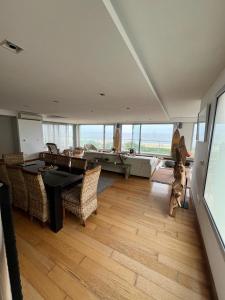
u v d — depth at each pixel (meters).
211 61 1.68
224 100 1.54
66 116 6.89
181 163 2.52
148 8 1.00
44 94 3.00
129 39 1.32
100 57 1.52
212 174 1.74
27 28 1.09
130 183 3.95
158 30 1.21
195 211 2.56
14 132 6.13
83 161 2.99
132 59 1.55
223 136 1.47
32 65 1.71
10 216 0.65
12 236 0.66
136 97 3.12
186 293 1.28
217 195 1.49
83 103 3.89
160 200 3.00
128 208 2.67
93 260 1.59
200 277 1.43
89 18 0.99
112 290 1.29
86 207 2.14
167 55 1.60
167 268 1.51
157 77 2.23
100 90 2.68
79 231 2.04
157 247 1.79
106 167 4.89
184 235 2.01
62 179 2.19
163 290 1.30
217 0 0.91
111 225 2.18
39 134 6.64
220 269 1.20
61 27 1.08
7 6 0.89
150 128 8.55
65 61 1.61
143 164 4.23
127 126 9.13
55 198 1.94
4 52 1.42
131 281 1.37
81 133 10.65
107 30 1.11
